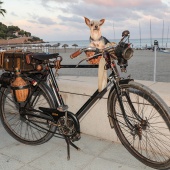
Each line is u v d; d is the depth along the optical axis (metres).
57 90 2.71
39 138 2.96
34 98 2.88
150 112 2.49
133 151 2.50
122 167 2.39
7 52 2.77
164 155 2.54
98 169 2.38
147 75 8.65
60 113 2.61
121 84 2.29
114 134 2.87
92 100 2.60
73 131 2.56
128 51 2.07
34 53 2.65
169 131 2.37
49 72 2.67
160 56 19.25
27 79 2.72
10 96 3.17
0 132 3.30
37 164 2.50
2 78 2.88
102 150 2.72
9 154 2.72
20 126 3.31
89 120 3.03
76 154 2.66
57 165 2.47
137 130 2.33
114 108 2.55
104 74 2.33
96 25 3.26
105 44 3.31
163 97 2.40
